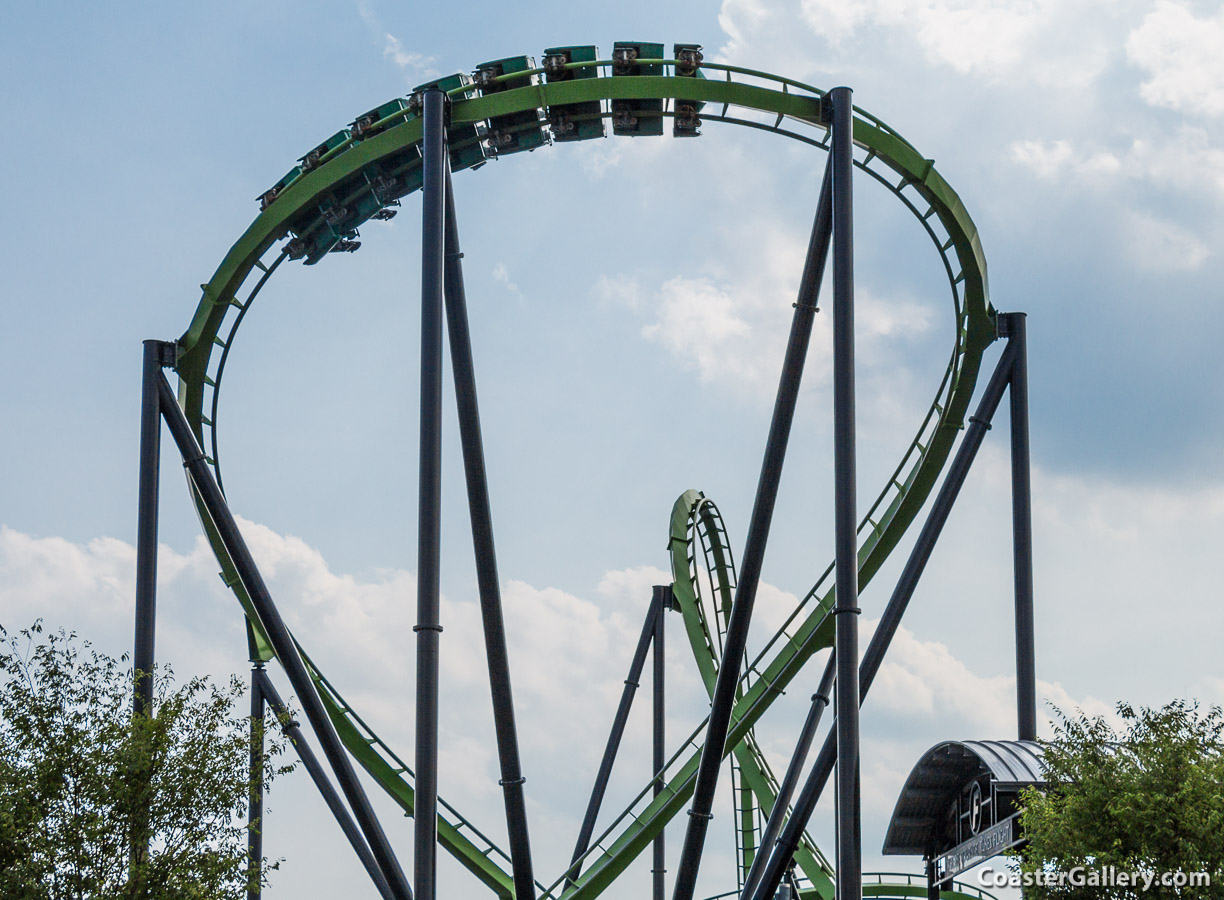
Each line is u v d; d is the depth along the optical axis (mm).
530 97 28469
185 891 19906
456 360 27391
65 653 21328
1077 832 20516
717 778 28203
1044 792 22578
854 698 22188
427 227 25281
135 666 28391
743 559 26891
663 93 28484
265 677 36438
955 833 28891
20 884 18953
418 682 23188
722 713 27375
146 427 29625
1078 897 20344
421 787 22844
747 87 28453
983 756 24734
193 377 32219
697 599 44656
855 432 23188
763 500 26547
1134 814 19906
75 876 19734
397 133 29312
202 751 21250
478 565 27094
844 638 22359
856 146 28891
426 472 23922
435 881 22734
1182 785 19969
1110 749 21688
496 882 37594
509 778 27656
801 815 28156
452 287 27406
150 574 28922
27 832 19578
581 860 36969
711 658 43656
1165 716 21266
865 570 34531
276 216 30516
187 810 20734
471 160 30656
